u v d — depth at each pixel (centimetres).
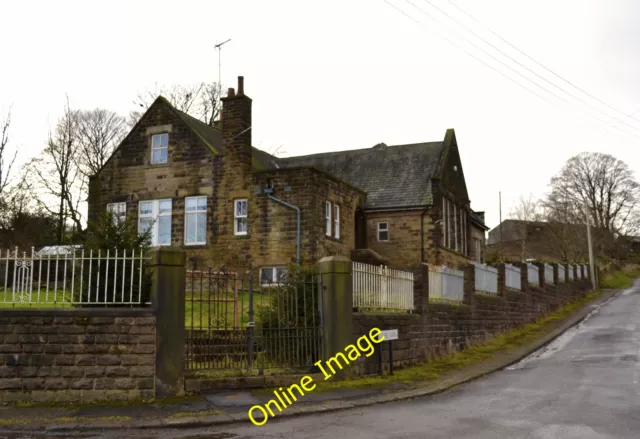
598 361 1723
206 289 2511
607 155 7531
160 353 1143
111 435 915
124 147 2911
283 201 2616
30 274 1170
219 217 2709
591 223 6956
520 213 8856
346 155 3750
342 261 1403
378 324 1523
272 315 1392
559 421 975
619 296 4634
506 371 1631
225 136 2747
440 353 1845
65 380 1120
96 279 1189
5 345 1124
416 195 3256
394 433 910
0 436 905
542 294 3297
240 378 1232
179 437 901
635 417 1000
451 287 2041
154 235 2805
